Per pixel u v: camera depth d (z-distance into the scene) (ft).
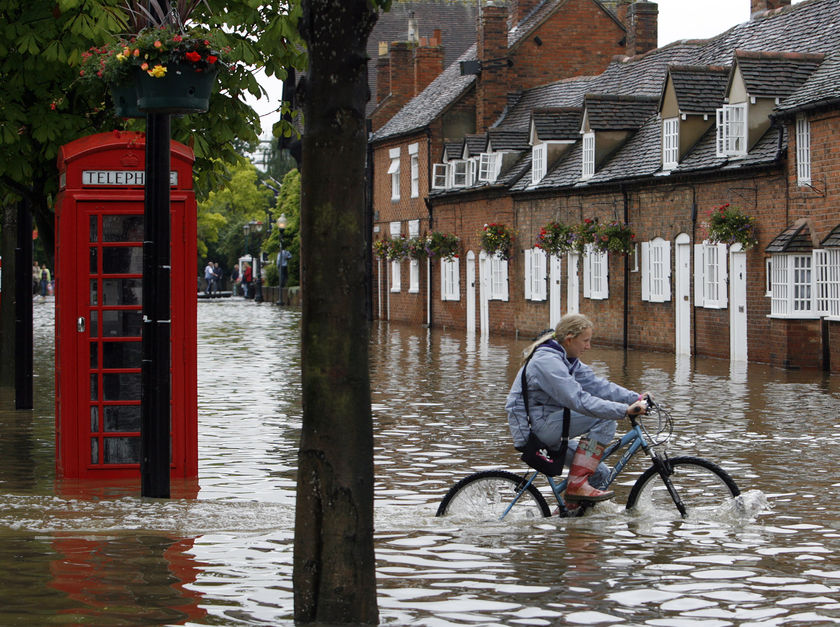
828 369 101.65
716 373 99.60
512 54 190.19
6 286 88.33
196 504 42.14
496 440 60.08
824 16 124.77
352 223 25.44
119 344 48.32
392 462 53.26
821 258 102.37
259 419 69.26
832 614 27.73
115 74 42.16
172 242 48.26
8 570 31.45
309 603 25.80
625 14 192.85
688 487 39.24
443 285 188.65
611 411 37.70
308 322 25.67
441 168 190.90
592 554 33.88
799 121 104.22
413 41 229.25
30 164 56.80
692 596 29.30
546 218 154.10
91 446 48.26
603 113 143.23
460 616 27.45
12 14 53.11
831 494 44.39
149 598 28.60
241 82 53.57
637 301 132.98
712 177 117.29
